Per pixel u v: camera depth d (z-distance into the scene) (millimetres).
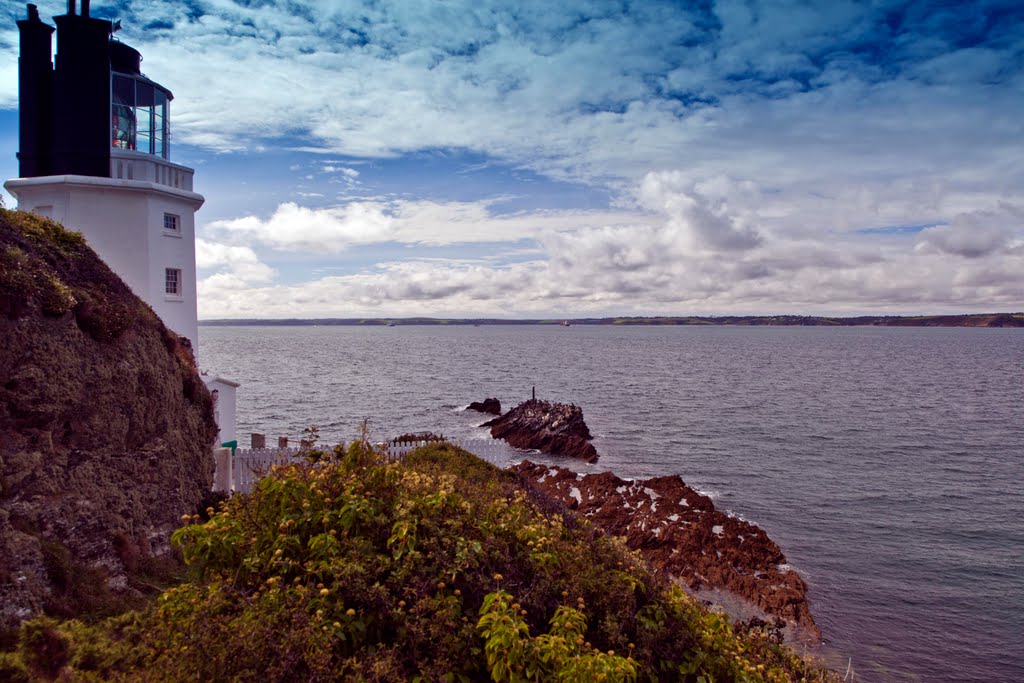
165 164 24953
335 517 7539
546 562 8016
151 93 25531
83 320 13234
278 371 116688
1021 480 41688
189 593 6465
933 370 132625
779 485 39656
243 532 7340
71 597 10203
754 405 76375
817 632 21734
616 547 9789
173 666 5387
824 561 27672
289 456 20250
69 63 22609
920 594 24938
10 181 22500
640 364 143875
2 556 9375
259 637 5578
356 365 133875
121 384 13711
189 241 25594
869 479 41406
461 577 7441
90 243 22812
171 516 14398
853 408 74688
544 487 36844
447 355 173375
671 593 9102
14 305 11422
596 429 59219
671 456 48000
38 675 7637
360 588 6566
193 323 25797
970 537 31109
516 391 89062
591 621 7793
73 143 22797
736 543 27656
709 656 8188
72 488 11742
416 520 7637
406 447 22938
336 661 6102
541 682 6391
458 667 6520
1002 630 22500
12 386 11086
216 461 17719
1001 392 92625
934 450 50969
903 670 20016
